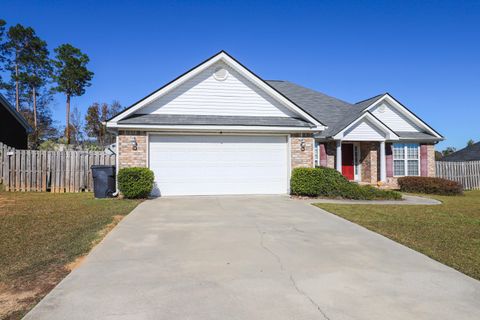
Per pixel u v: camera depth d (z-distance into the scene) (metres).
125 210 9.43
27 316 3.45
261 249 5.95
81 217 8.45
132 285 4.30
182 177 12.84
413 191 17.17
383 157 17.42
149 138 12.61
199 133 13.00
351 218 8.79
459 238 6.85
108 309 3.63
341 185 12.93
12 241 6.26
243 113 13.68
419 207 11.00
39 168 14.66
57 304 3.73
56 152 14.66
